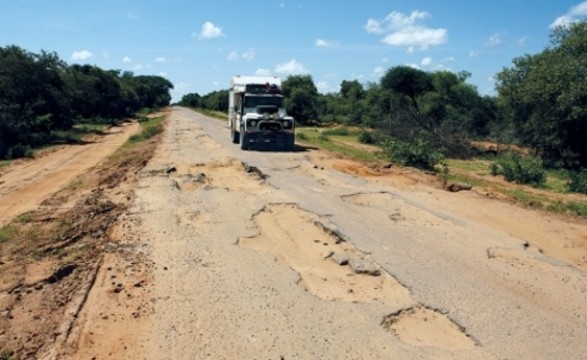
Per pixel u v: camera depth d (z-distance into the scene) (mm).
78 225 9086
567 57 22734
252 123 20688
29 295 6188
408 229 9156
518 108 24266
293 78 54719
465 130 27594
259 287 6383
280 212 10234
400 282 6605
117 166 16969
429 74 41094
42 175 16766
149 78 139125
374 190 12586
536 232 9555
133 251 7699
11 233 8797
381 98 41719
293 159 18125
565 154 23000
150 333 5215
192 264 7168
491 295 6289
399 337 5230
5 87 28609
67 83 38594
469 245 8336
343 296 6180
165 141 25328
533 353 4953
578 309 5992
